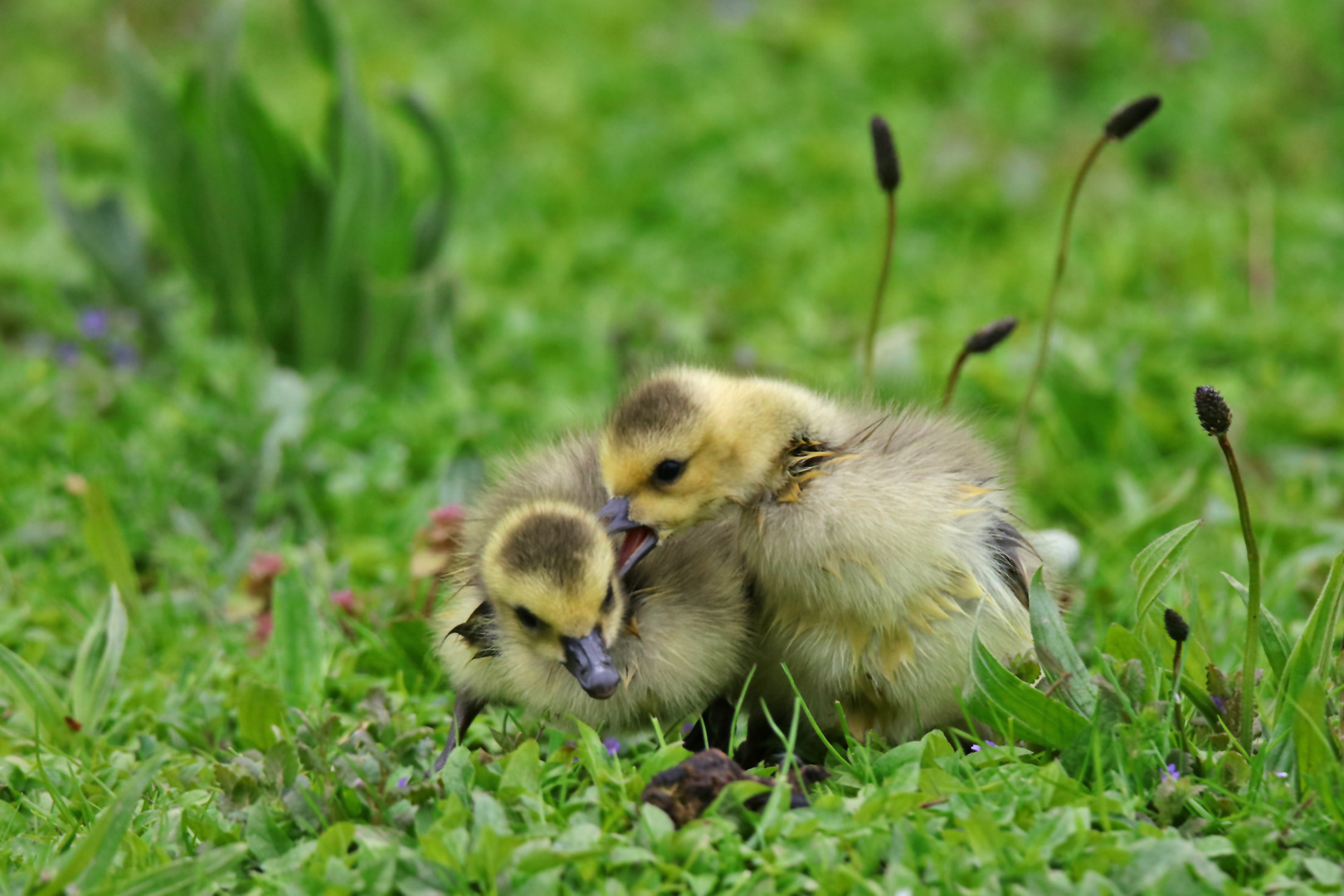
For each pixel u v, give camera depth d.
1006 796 6.34
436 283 14.76
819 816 6.21
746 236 19.19
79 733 8.31
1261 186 19.64
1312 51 23.42
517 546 7.15
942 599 7.42
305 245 14.48
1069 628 8.67
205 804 7.06
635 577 7.52
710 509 7.80
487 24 25.83
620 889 5.80
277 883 6.05
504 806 6.44
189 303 16.58
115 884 5.98
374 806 6.57
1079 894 5.62
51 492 11.80
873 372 12.17
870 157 20.70
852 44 24.16
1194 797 6.40
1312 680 6.45
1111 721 6.77
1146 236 17.83
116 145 21.59
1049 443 12.62
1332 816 6.12
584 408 13.91
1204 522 11.27
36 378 13.30
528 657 7.40
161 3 26.89
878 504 7.40
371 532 11.64
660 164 21.27
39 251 17.59
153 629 10.13
